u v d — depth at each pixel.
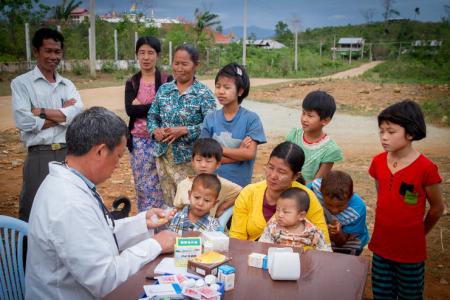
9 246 2.84
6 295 2.83
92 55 27.78
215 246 2.67
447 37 40.09
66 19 37.00
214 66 40.72
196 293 2.11
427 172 3.16
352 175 8.02
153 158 5.05
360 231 3.69
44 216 2.36
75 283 2.41
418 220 3.25
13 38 31.95
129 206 3.88
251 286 2.33
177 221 3.55
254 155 4.21
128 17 41.34
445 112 15.14
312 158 4.13
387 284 3.44
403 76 33.03
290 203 3.02
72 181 2.43
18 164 8.58
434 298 4.24
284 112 15.84
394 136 3.15
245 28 29.83
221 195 3.94
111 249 2.48
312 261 2.64
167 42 40.59
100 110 2.54
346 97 19.14
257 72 36.47
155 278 2.37
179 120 4.67
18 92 4.31
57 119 4.30
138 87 5.09
